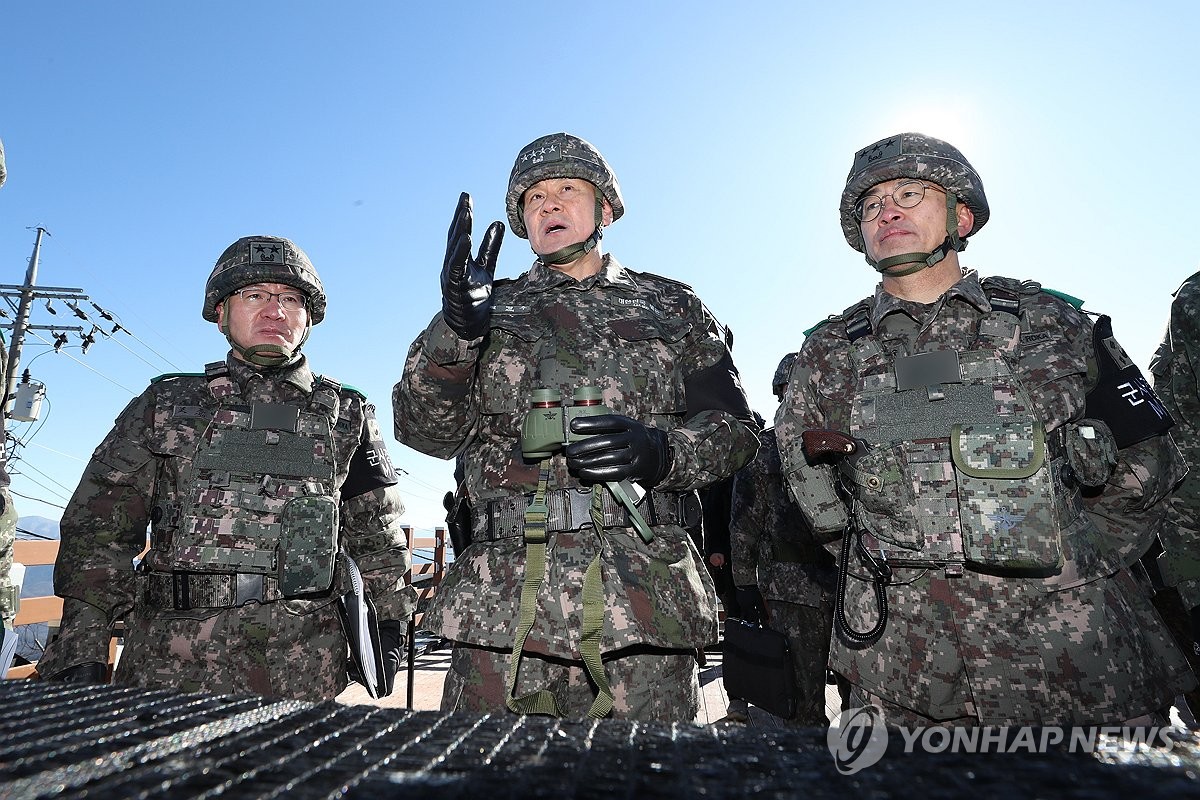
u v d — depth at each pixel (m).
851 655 1.96
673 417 2.24
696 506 2.25
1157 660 1.79
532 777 0.55
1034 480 1.76
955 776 0.54
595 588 1.82
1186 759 0.58
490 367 2.20
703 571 2.18
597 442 1.77
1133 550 1.92
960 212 2.31
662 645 1.84
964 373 1.94
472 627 1.91
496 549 2.01
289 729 0.70
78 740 0.63
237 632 2.49
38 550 3.95
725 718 4.22
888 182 2.24
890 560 1.91
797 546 3.98
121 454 2.61
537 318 2.26
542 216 2.37
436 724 0.75
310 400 2.95
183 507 2.56
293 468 2.73
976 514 1.77
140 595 2.57
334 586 2.74
